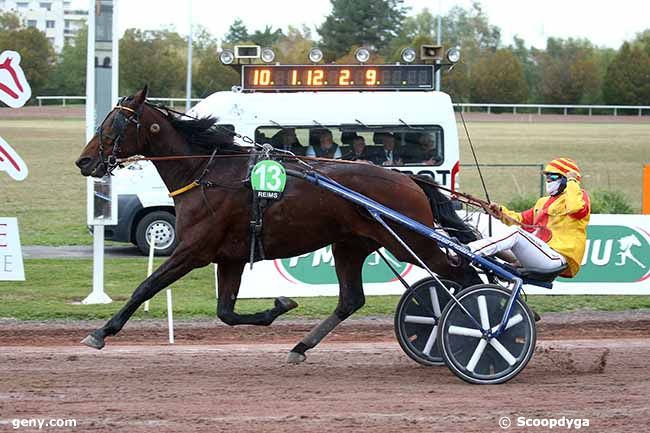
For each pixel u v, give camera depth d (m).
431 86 15.07
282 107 14.54
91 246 17.44
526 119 47.62
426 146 14.81
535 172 30.53
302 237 7.89
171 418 6.45
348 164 7.97
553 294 11.78
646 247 11.81
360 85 14.91
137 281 13.02
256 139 14.50
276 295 11.45
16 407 6.73
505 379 7.56
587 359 8.72
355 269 8.41
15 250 10.81
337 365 8.41
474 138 38.12
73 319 10.49
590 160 32.59
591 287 11.73
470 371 7.54
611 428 6.29
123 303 11.24
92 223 11.20
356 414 6.60
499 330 7.53
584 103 55.38
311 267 11.50
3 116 46.59
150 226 15.35
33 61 52.81
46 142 36.19
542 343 9.56
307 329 10.20
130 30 52.47
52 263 14.66
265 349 9.14
